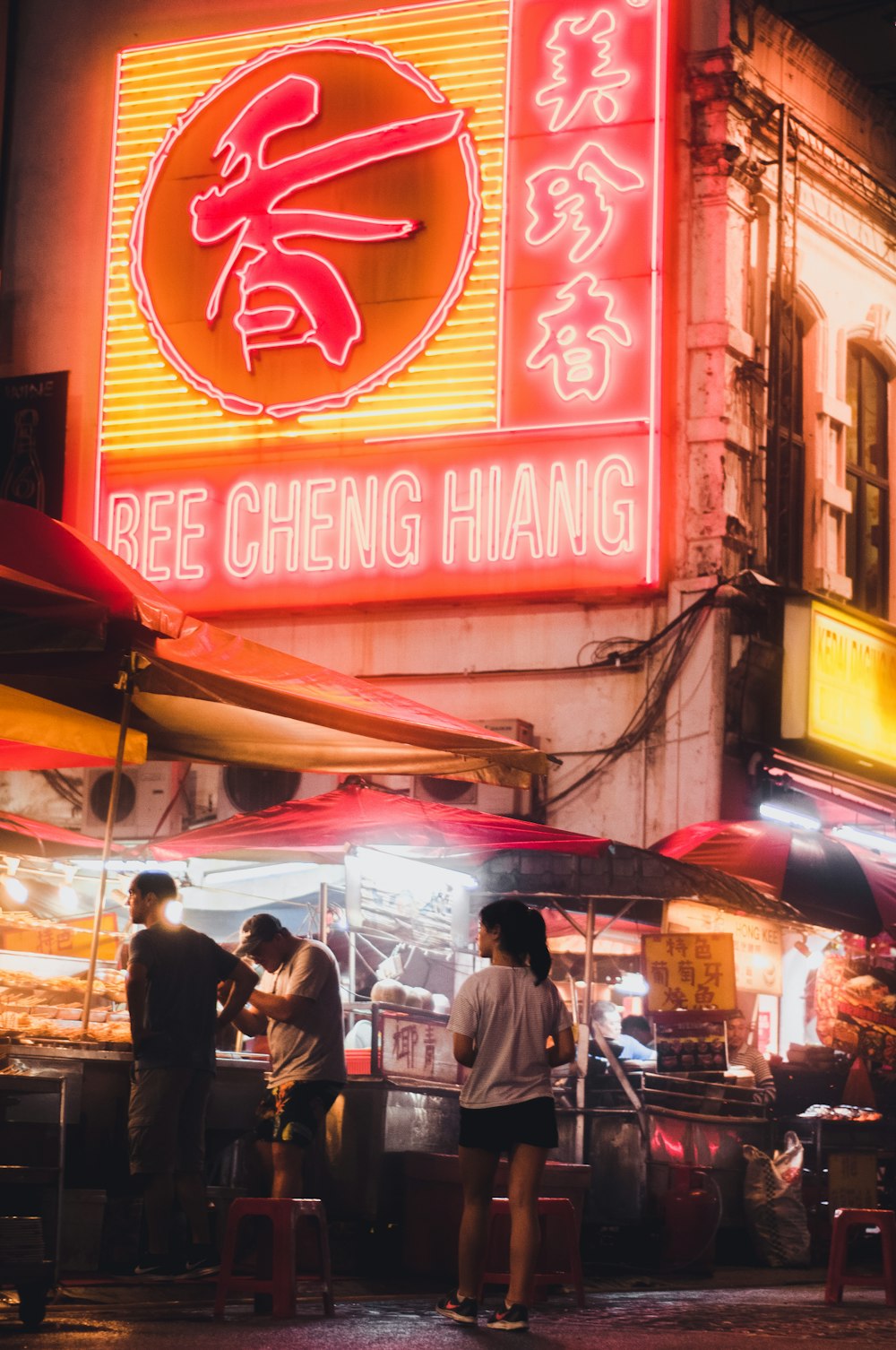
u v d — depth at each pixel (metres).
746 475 20.69
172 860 13.59
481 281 21.16
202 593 21.89
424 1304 9.92
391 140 21.78
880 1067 15.82
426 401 21.19
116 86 23.22
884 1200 15.63
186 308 22.45
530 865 13.01
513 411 20.81
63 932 12.93
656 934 13.43
